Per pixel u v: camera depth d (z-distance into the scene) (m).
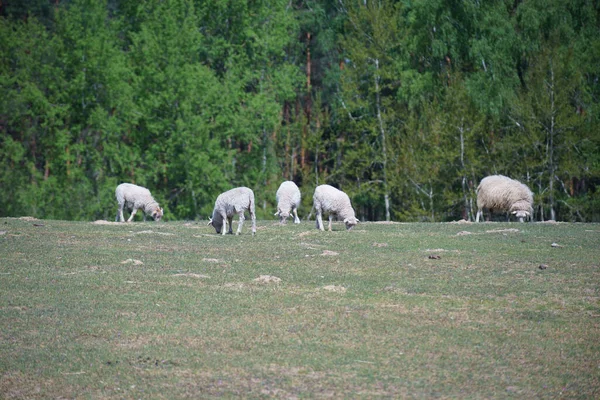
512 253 20.64
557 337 12.71
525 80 50.22
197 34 53.88
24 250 20.84
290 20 57.78
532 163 47.41
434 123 50.44
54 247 21.52
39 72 55.66
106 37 55.16
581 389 10.43
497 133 51.47
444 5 50.56
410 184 52.56
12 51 58.12
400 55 55.72
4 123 60.22
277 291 15.89
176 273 17.77
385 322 13.48
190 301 14.90
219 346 12.12
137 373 10.97
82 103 55.25
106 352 11.82
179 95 52.09
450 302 14.99
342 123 57.81
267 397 10.09
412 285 16.47
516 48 49.34
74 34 54.59
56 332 12.80
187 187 52.03
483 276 17.50
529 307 14.67
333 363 11.37
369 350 11.96
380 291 15.95
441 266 18.75
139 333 12.77
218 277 17.34
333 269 18.39
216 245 22.31
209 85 52.62
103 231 25.88
